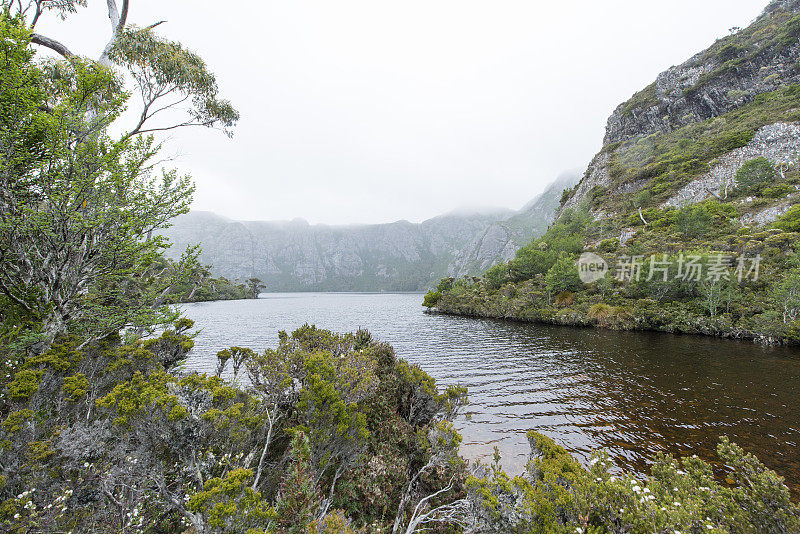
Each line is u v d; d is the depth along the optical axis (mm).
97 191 6723
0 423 4137
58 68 9516
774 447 11961
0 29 5594
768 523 4562
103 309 7355
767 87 97750
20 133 5883
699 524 4316
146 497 4301
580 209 105312
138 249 7238
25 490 3832
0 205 5855
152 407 4406
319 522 4172
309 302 132375
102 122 7039
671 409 15852
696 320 35250
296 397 7805
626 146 118188
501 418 15398
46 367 5473
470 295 72250
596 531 4191
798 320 29156
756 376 20594
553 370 23750
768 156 70875
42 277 6621
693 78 117250
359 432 6371
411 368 10523
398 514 5668
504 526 4457
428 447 7551
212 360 25594
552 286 55969
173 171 8211
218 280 150875
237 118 13781
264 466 6207
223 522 3293
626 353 28234
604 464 5465
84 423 5035
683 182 79125
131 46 10555
